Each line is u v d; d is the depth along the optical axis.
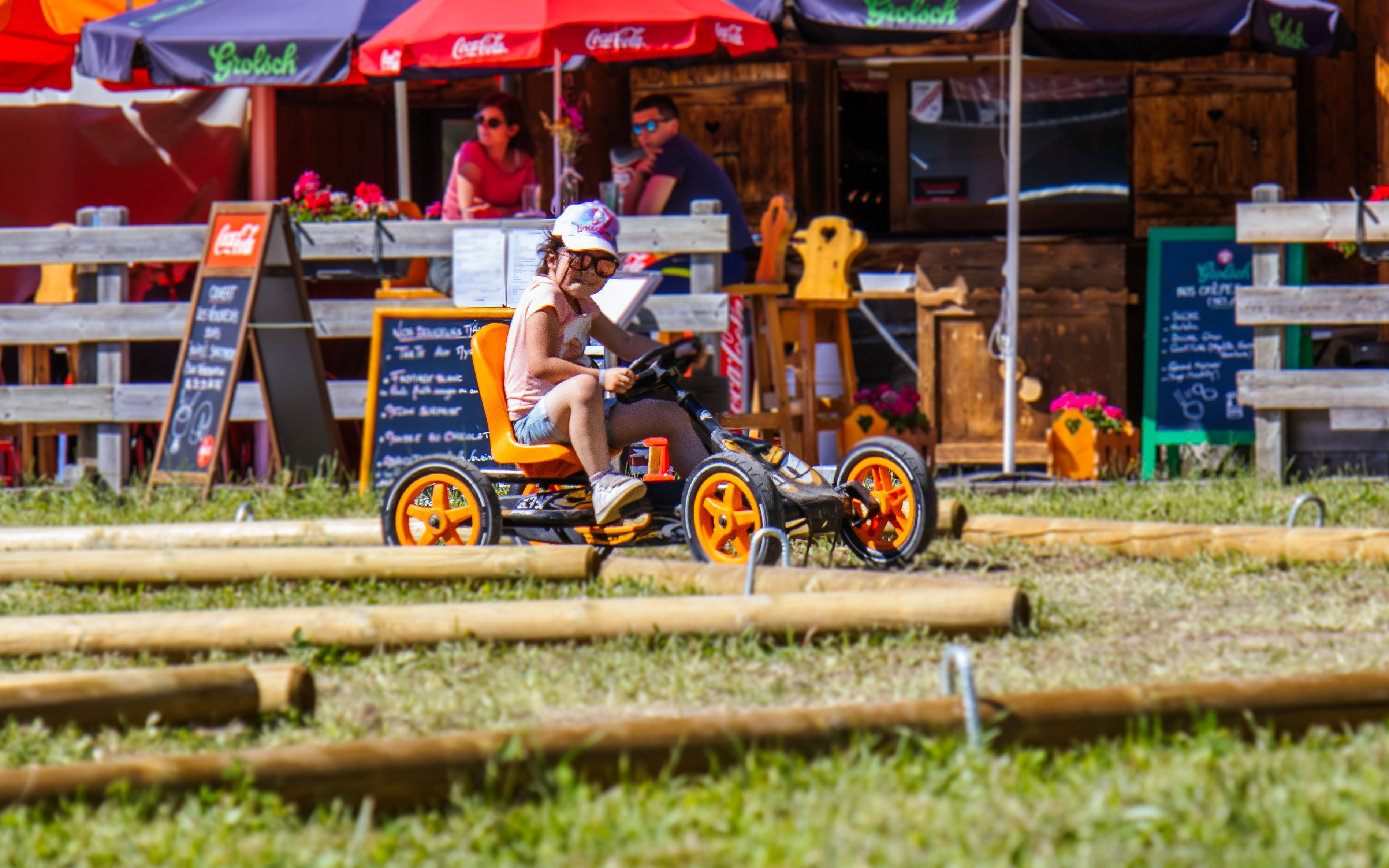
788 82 30.67
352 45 23.73
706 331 23.83
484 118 25.77
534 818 7.58
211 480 22.67
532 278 22.62
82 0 27.30
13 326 24.91
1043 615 12.50
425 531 16.33
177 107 31.70
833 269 25.44
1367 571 14.53
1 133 31.55
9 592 14.79
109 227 24.73
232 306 23.20
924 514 15.43
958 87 31.42
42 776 7.91
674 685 10.46
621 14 21.97
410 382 22.45
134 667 11.73
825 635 11.70
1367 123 29.66
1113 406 27.25
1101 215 31.14
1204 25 22.84
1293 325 23.81
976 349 27.61
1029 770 8.05
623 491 15.06
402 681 10.98
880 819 7.41
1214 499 19.92
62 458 28.47
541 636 11.88
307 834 7.58
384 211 25.36
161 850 7.27
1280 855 6.80
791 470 15.00
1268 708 8.74
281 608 12.24
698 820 7.47
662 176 25.73
